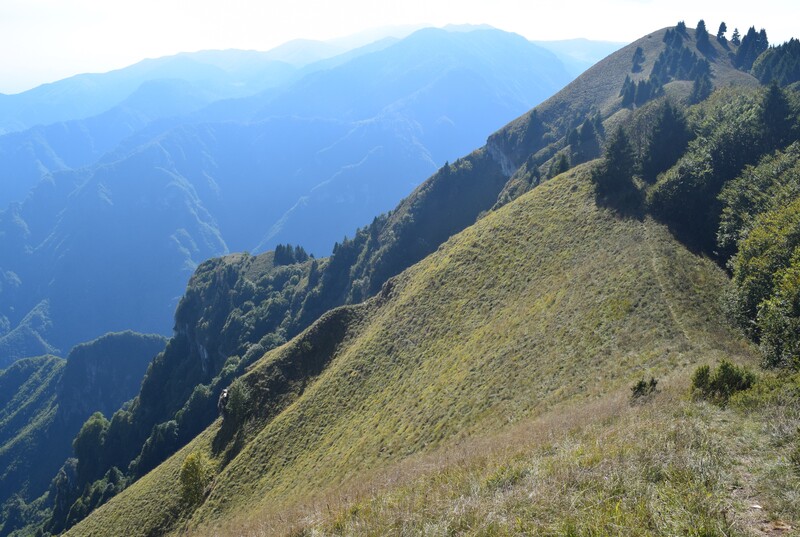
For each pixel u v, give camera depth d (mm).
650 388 23078
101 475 155000
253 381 78688
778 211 42375
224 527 37656
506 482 13797
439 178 197500
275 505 44094
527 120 195500
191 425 136500
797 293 26531
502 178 192875
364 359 65938
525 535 10023
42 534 139500
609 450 14078
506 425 31500
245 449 62812
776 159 55562
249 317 184375
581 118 179000
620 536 9055
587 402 27969
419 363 56219
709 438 13766
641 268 44281
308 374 78188
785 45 155250
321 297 185500
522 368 39562
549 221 65062
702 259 46531
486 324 53312
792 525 9367
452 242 81688
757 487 10922
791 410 14797
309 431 59000
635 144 82875
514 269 60312
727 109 73125
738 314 35250
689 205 56156
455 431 36125
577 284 47844
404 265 176250
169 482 66000
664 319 35812
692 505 9820
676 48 188750
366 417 52781
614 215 58469
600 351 35281
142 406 187875
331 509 15727
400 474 21531
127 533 59656
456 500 12547
